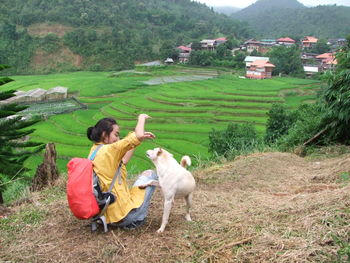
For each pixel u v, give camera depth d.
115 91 66.69
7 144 10.04
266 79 82.81
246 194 5.34
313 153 9.32
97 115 49.53
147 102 54.25
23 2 121.94
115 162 3.85
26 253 3.56
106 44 110.50
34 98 59.97
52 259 3.43
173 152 30.58
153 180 4.16
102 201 3.79
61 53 105.00
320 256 3.04
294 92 63.62
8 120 9.54
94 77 86.38
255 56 104.75
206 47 120.19
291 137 11.02
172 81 79.56
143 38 120.75
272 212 4.10
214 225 3.98
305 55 111.75
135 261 3.35
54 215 4.51
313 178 6.30
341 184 5.25
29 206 5.00
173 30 147.25
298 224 3.66
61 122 44.44
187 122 43.84
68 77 87.56
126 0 151.62
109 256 3.45
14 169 9.67
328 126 9.74
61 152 30.92
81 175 3.70
